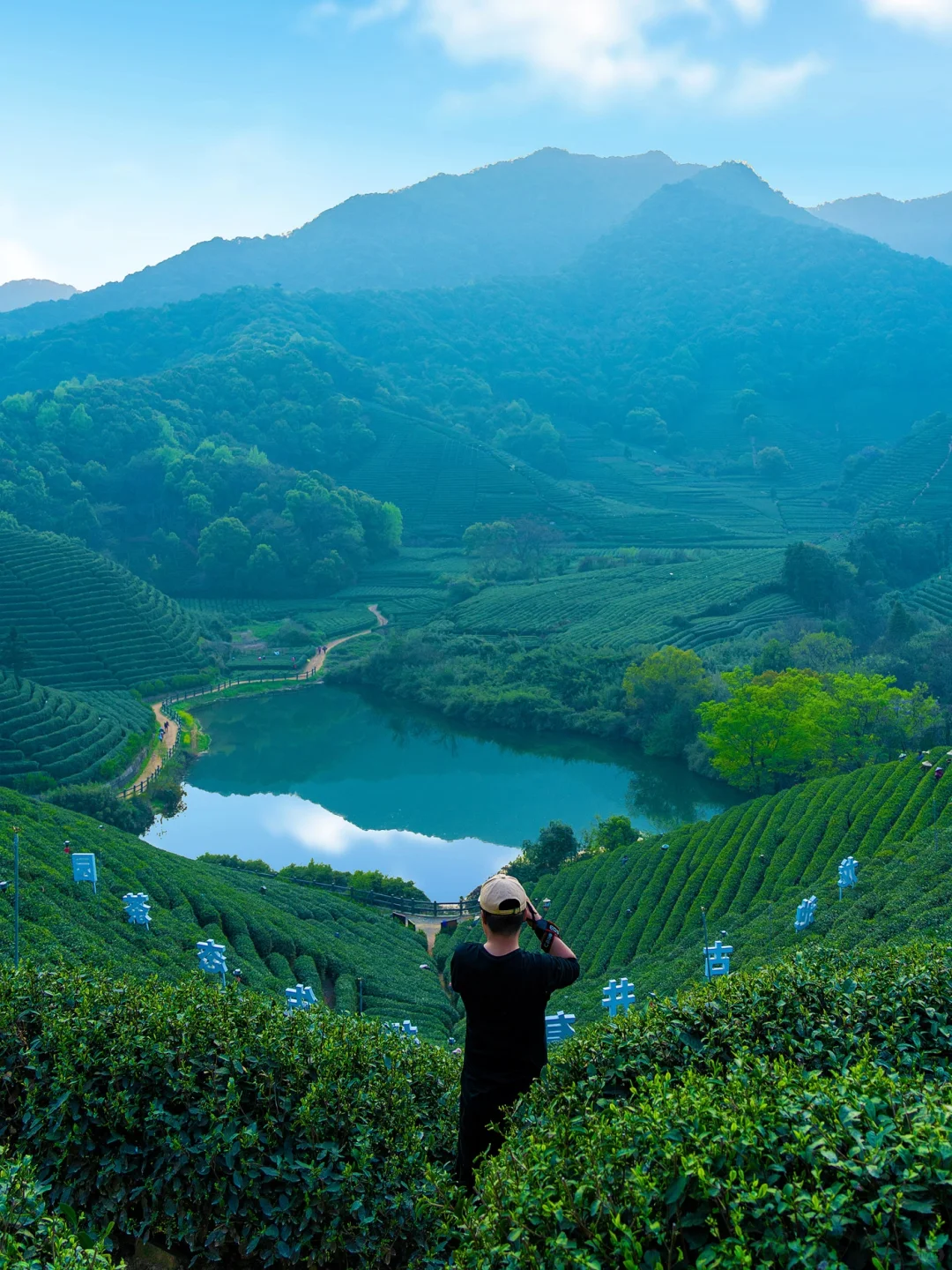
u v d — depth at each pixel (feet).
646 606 478.18
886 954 46.29
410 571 626.23
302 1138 32.89
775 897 170.30
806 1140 24.18
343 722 401.49
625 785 324.39
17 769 303.48
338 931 191.42
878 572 498.69
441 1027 140.36
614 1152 24.84
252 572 588.91
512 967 27.81
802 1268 21.25
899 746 287.89
